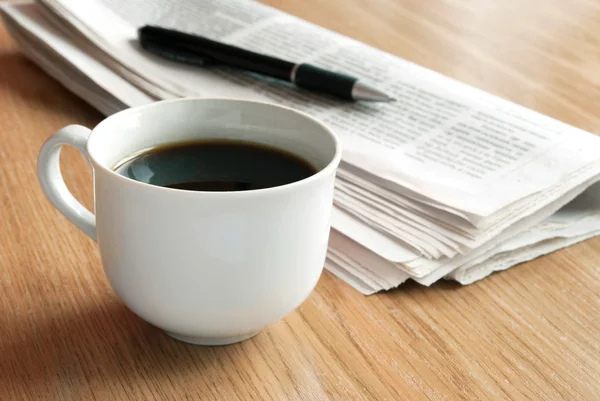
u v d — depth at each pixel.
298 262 0.32
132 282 0.32
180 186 0.33
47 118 0.48
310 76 0.47
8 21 0.54
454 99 0.46
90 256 0.38
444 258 0.37
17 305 0.35
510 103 0.46
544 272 0.39
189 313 0.32
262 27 0.55
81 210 0.34
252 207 0.30
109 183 0.31
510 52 0.60
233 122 0.35
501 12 0.69
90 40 0.50
